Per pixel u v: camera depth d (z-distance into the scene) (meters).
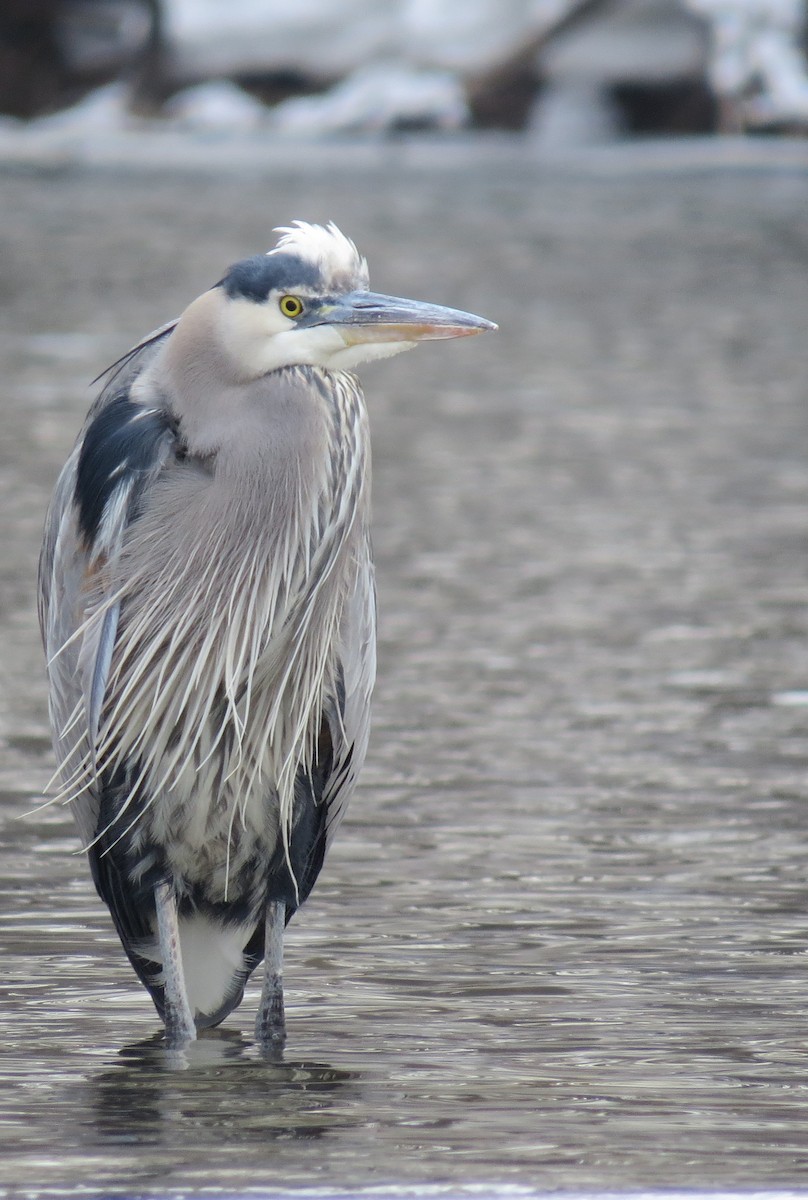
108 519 7.84
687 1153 6.37
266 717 7.94
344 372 7.96
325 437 7.81
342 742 8.30
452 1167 6.24
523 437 24.06
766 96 78.12
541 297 39.12
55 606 8.30
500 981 8.30
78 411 24.59
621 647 14.52
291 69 79.50
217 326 7.80
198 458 7.87
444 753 11.91
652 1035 7.66
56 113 80.19
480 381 29.12
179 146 75.25
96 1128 6.62
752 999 8.06
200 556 7.77
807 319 36.59
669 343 33.34
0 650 14.16
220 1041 7.77
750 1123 6.68
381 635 14.83
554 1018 7.86
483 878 9.70
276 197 58.00
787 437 24.20
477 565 17.19
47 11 78.44
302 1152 6.39
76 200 57.00
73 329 32.88
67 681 8.24
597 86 76.94
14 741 12.08
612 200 60.00
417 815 10.73
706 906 9.26
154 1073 7.27
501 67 77.44
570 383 28.94
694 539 18.36
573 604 15.84
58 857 10.04
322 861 8.52
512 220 53.97
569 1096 6.97
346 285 7.81
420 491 20.53
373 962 8.58
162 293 37.59
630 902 9.34
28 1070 7.28
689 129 77.94
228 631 7.76
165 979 7.81
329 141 77.44
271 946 7.91
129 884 7.99
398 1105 6.88
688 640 14.73
